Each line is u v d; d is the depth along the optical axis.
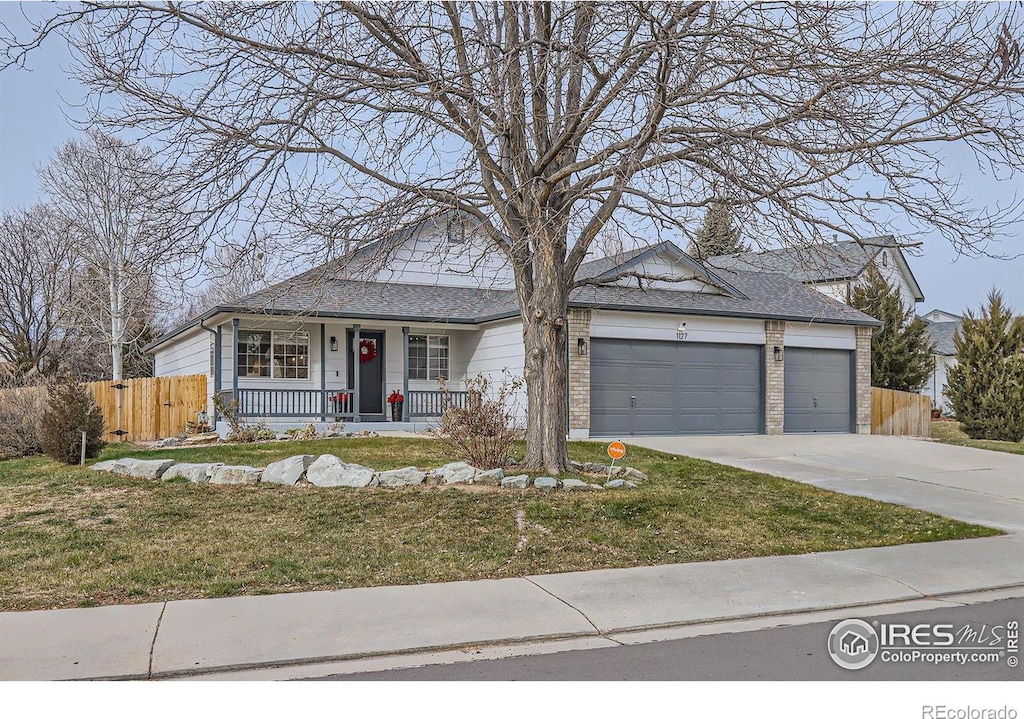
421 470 12.54
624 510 10.52
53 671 5.40
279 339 21.53
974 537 10.42
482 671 5.53
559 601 7.18
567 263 12.52
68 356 33.75
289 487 11.59
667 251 21.17
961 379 24.55
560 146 11.39
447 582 7.74
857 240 10.60
